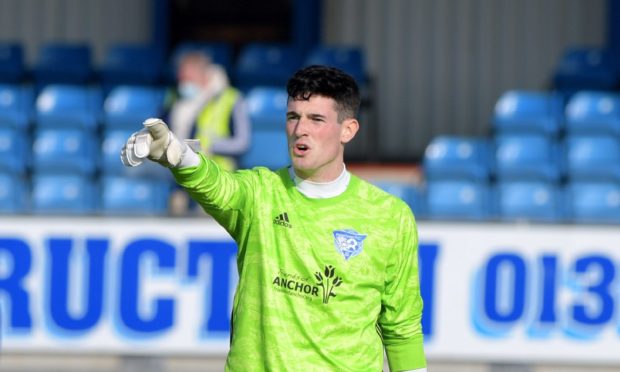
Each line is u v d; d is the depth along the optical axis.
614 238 26.17
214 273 26.28
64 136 38.78
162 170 35.50
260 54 44.69
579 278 26.22
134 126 39.34
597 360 26.20
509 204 36.25
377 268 12.93
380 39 47.88
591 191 36.72
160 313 26.27
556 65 47.28
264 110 38.44
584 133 38.62
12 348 26.23
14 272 26.22
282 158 38.09
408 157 47.50
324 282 12.69
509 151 38.03
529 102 39.72
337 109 12.66
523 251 26.22
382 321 13.44
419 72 47.69
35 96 43.28
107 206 35.28
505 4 47.38
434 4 47.59
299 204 12.89
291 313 12.66
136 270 26.27
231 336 13.13
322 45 47.72
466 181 36.97
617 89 43.16
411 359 13.56
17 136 38.72
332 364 12.67
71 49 44.78
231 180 12.62
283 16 48.59
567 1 47.19
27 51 48.47
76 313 26.25
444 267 26.22
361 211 12.97
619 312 26.20
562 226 26.20
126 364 26.38
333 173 12.93
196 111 33.81
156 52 45.06
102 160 37.78
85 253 26.23
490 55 47.50
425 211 35.38
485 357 26.22
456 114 47.66
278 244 12.76
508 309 26.25
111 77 43.53
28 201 37.31
